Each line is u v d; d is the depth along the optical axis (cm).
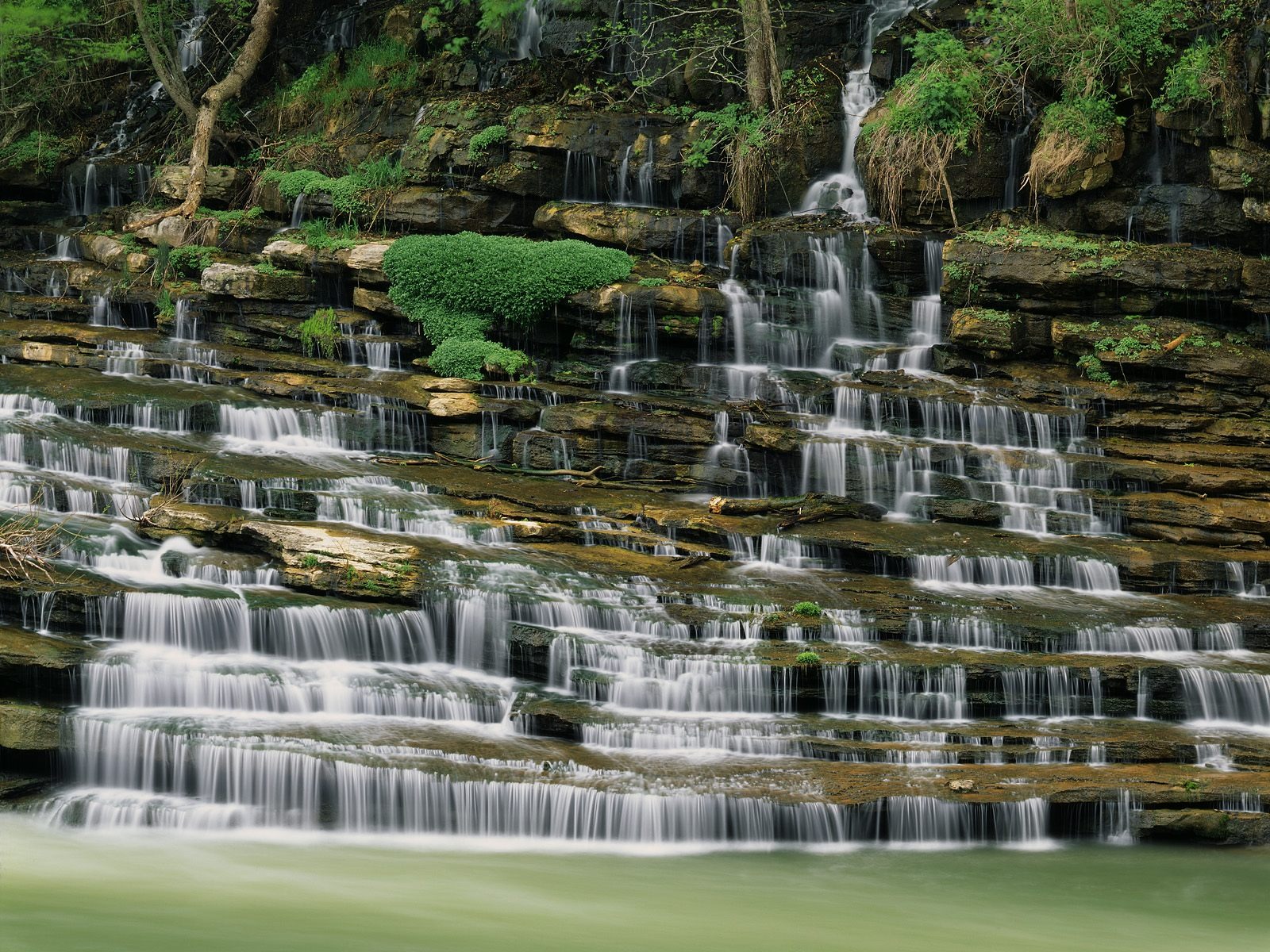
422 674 1728
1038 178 2664
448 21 3450
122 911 1216
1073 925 1301
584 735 1617
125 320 2859
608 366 2591
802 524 2175
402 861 1402
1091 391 2430
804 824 1489
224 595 1733
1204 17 2680
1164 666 1777
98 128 3747
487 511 2119
